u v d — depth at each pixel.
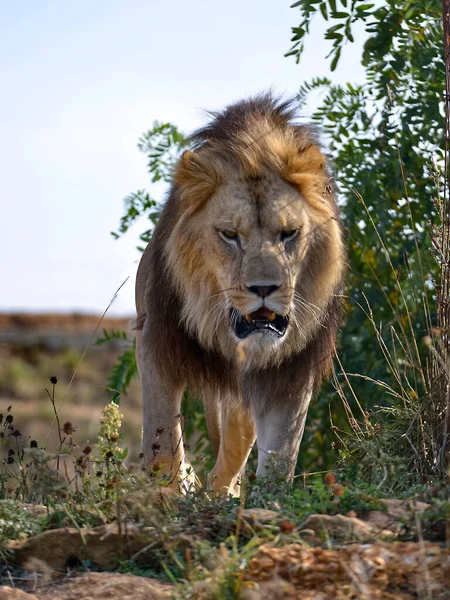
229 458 11.94
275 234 9.53
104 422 8.70
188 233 10.05
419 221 13.97
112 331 15.34
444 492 7.03
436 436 8.67
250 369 10.37
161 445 10.23
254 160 9.68
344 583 5.80
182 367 10.46
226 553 5.92
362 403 13.85
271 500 7.53
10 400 37.44
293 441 10.38
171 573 6.44
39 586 6.48
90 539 6.77
